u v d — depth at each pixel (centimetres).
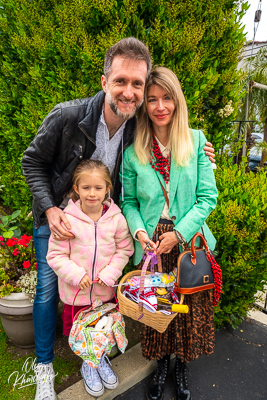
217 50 246
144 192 163
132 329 237
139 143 166
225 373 203
